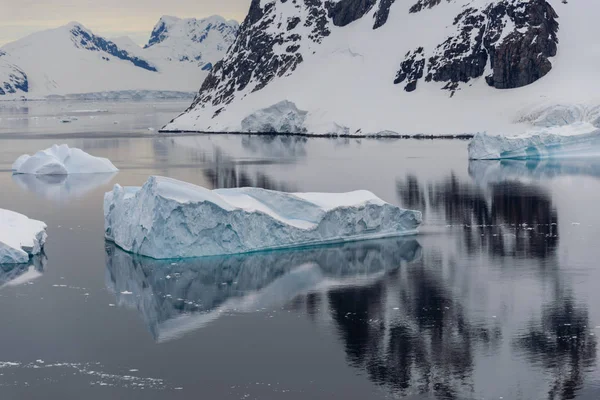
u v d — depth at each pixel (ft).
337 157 415.23
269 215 184.85
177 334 135.74
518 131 497.87
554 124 491.72
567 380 115.03
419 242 197.57
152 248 177.37
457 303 149.79
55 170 349.20
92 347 130.11
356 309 147.33
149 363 123.54
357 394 112.16
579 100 499.10
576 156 386.11
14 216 197.88
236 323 140.87
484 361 122.11
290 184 307.37
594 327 135.54
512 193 276.00
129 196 193.16
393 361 122.72
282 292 157.69
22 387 115.34
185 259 176.76
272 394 112.57
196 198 175.83
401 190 287.28
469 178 318.04
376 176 329.72
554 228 214.07
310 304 150.51
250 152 453.99
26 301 153.28
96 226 221.46
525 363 120.98
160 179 176.45
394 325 138.41
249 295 155.84
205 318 143.64
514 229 213.46
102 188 301.84
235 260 176.86
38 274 170.50
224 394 112.78
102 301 152.87
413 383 115.14
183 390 114.11
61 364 123.34
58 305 150.92
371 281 164.55
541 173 330.34
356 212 196.13
